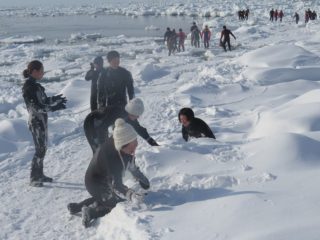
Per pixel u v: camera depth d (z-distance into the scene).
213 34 38.38
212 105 10.48
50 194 5.51
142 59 22.89
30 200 5.36
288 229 3.06
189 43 30.25
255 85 12.44
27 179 6.11
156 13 95.56
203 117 9.37
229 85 11.87
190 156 5.37
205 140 5.87
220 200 3.91
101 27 61.09
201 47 27.64
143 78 15.83
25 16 119.12
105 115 5.80
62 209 5.02
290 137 5.11
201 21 67.12
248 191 4.01
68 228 4.46
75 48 31.66
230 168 4.84
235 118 8.94
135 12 101.31
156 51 26.86
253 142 5.49
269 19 51.28
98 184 4.30
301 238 2.90
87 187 4.40
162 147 5.62
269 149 5.02
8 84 16.73
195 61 20.28
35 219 4.80
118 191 4.20
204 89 11.66
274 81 12.73
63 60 24.72
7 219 4.82
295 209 3.43
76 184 5.80
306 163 4.69
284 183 4.14
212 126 8.30
